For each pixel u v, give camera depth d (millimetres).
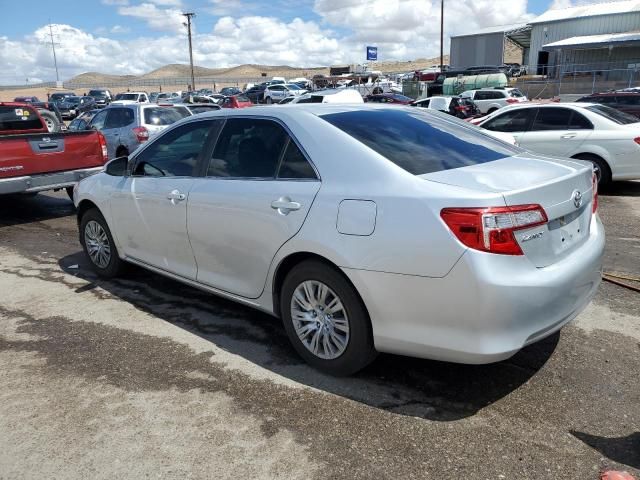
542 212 2969
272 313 3867
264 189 3699
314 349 3613
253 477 2693
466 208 2828
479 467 2723
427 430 3016
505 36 53219
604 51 38562
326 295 3434
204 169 4250
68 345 4145
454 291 2873
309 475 2697
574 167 3572
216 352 3969
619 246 6320
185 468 2768
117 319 4602
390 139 3564
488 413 3156
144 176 4805
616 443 2869
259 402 3320
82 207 5691
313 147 3555
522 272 2875
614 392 3320
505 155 3777
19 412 3281
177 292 5180
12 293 5305
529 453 2812
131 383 3572
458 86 36156
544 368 3611
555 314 3031
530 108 10055
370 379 3543
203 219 4125
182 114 12641
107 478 2715
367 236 3119
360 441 2939
